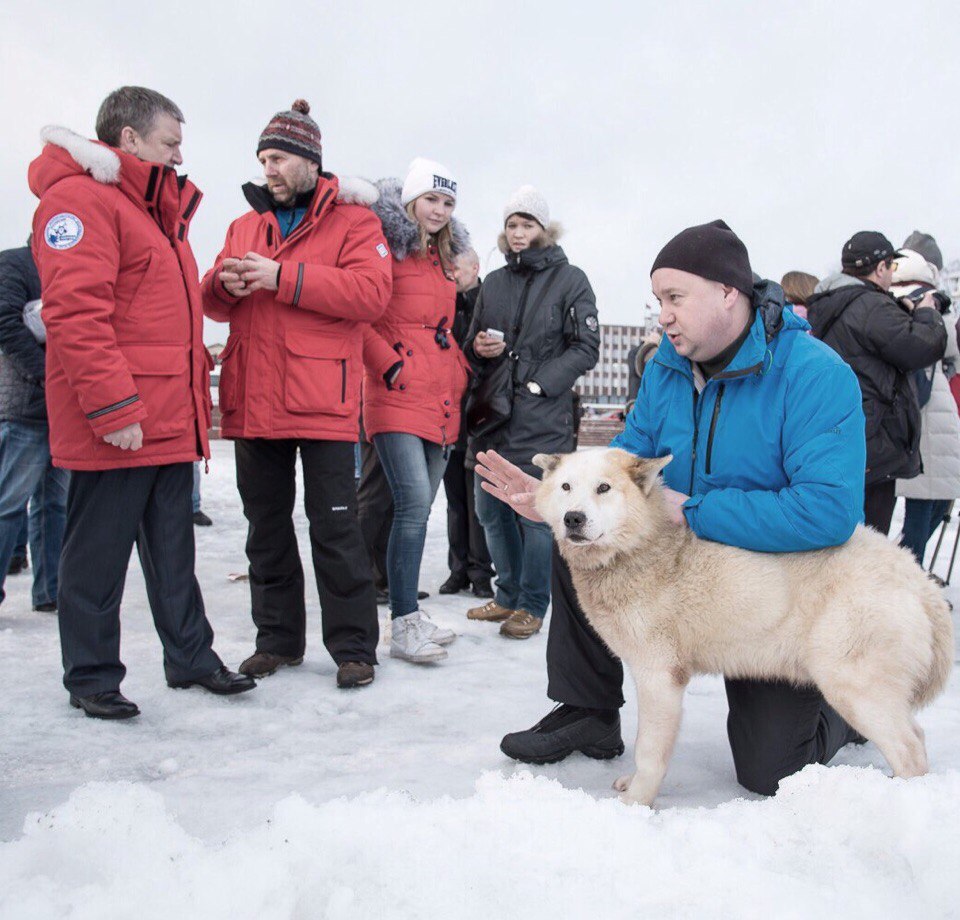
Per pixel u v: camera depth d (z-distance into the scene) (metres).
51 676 3.52
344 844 1.73
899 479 5.12
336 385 3.53
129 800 1.82
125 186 3.01
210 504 9.54
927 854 1.65
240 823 2.14
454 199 4.24
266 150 3.51
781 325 2.51
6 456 4.28
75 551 3.03
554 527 2.65
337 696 3.44
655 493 2.54
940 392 5.21
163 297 3.07
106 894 1.52
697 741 3.01
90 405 2.84
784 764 2.44
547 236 4.66
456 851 1.72
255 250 3.61
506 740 2.72
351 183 3.65
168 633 3.32
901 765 2.12
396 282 4.11
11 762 2.64
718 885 1.62
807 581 2.28
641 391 2.94
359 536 3.63
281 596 3.77
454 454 5.50
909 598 2.19
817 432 2.38
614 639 2.47
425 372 4.10
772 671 2.34
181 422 3.14
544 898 1.59
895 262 5.45
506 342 4.61
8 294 4.14
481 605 5.30
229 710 3.22
